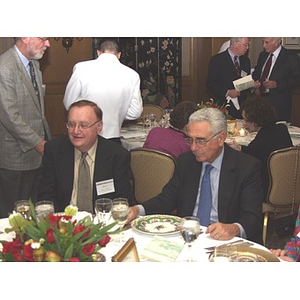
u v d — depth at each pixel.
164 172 3.09
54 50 6.34
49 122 6.52
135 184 3.28
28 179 3.75
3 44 5.81
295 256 1.96
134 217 2.20
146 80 6.81
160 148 3.19
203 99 7.66
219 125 2.21
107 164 2.53
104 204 1.89
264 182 3.37
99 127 2.49
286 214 3.42
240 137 4.21
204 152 2.22
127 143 4.02
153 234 1.92
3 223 2.07
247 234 2.14
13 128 3.43
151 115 4.68
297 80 5.34
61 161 2.53
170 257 1.69
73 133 2.41
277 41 5.29
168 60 6.88
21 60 3.47
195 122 2.21
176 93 7.01
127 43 6.66
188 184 2.36
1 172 3.68
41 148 3.50
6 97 3.38
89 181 2.50
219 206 2.26
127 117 3.89
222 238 1.88
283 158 3.22
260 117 3.35
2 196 3.72
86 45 6.50
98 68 3.63
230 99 5.40
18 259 1.27
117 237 1.89
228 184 2.26
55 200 2.59
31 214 1.44
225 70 5.64
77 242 1.30
